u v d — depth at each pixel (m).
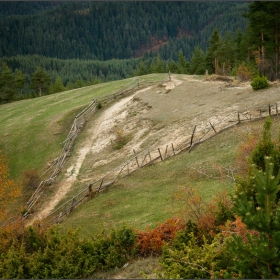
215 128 32.41
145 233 16.80
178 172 28.05
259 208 9.33
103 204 27.27
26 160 41.97
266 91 37.34
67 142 43.50
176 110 41.78
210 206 15.98
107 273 14.60
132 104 47.78
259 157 14.31
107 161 36.72
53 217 28.64
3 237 17.62
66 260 14.75
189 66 104.94
